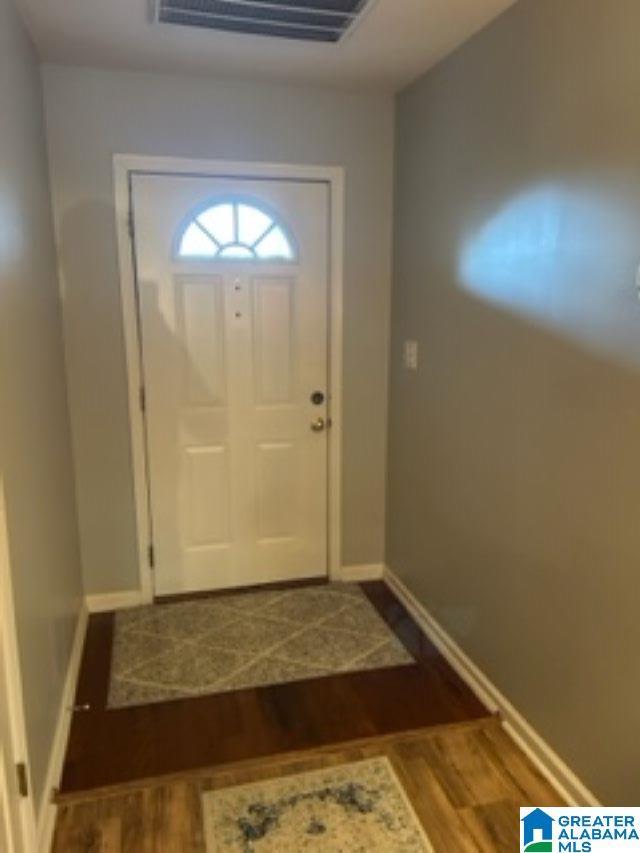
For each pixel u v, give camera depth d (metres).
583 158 1.72
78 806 1.85
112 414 2.90
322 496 3.27
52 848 1.71
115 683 2.46
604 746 1.74
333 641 2.77
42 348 2.23
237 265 2.94
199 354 2.97
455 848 1.70
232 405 3.06
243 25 2.22
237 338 3.00
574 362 1.80
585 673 1.81
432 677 2.52
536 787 1.93
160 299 2.87
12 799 1.46
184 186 2.81
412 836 1.74
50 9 2.09
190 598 3.15
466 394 2.44
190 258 2.88
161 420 2.98
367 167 3.00
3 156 1.77
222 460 3.10
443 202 2.55
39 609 1.92
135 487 2.99
